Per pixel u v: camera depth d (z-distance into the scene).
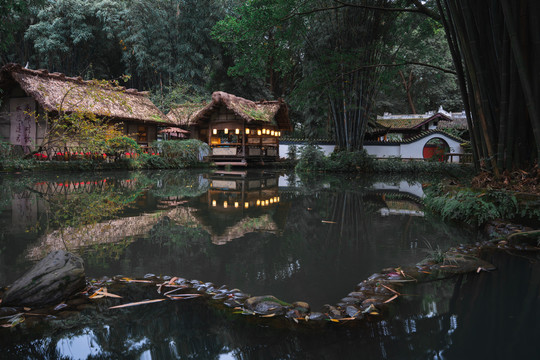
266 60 11.23
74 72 33.78
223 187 9.61
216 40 30.22
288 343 1.65
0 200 6.26
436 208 5.90
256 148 21.52
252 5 9.80
